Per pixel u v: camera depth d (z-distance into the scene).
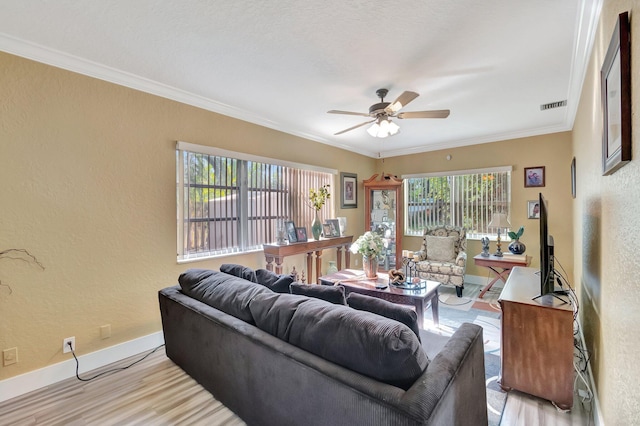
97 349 2.49
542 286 2.11
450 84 2.85
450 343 1.47
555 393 1.94
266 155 3.96
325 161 5.00
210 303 2.07
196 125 3.16
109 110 2.55
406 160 5.89
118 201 2.61
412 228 5.88
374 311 1.69
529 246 4.65
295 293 1.91
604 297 1.68
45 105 2.23
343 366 1.28
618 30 1.18
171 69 2.54
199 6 1.75
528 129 4.48
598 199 1.92
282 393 1.45
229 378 1.81
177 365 2.46
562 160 4.37
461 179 5.29
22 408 1.97
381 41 2.13
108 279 2.56
